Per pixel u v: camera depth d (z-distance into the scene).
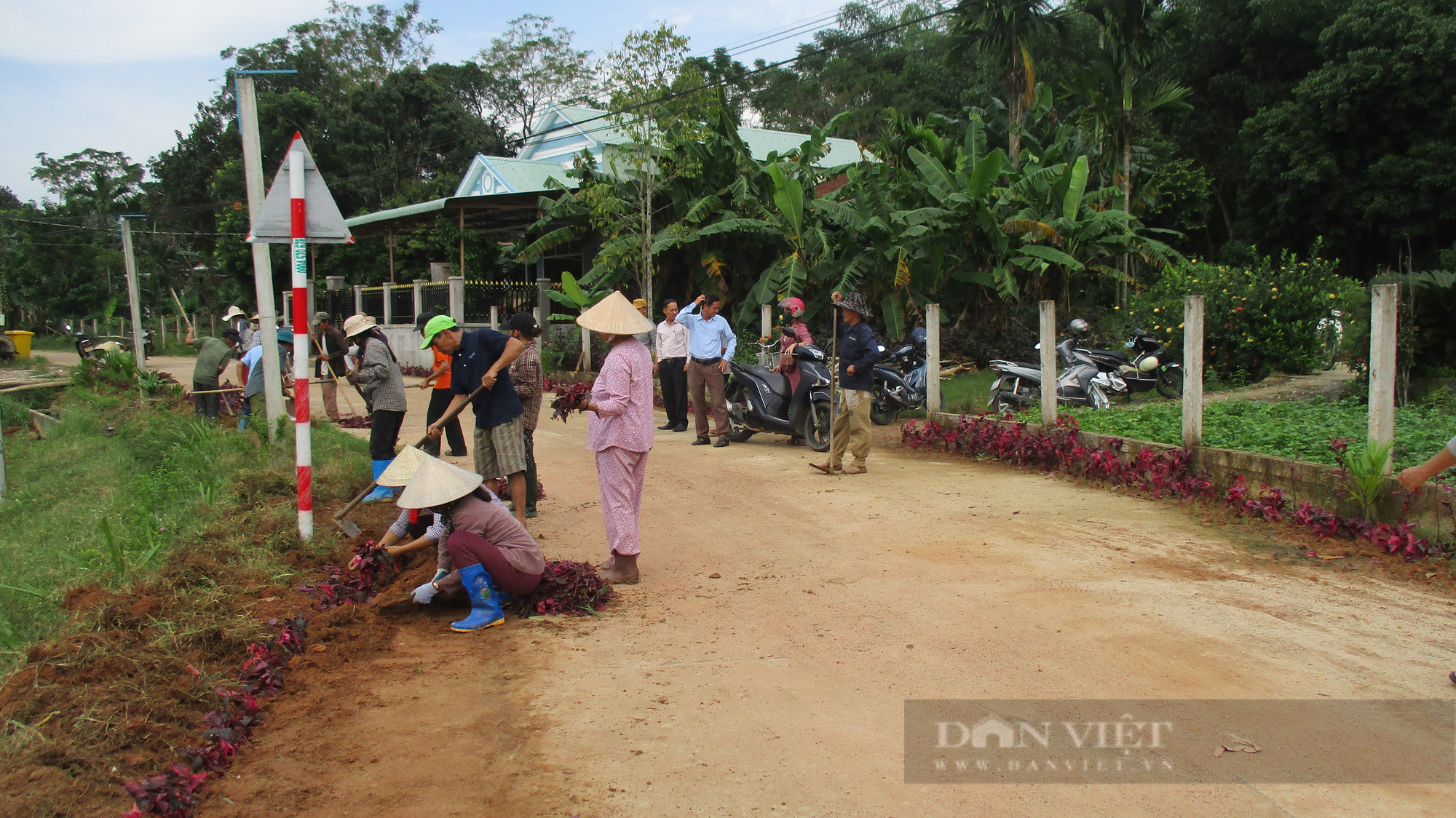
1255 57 27.77
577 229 20.06
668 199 18.81
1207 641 4.39
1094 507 7.13
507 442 6.60
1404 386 10.60
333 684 4.19
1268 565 5.54
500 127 45.38
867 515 7.10
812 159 18.30
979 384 13.70
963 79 35.84
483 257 24.22
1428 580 5.18
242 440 9.27
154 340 39.44
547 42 45.47
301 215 5.91
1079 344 13.38
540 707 3.93
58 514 7.68
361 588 5.33
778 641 4.60
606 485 5.57
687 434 11.75
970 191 15.67
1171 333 13.15
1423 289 10.88
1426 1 23.53
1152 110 20.67
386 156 38.38
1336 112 23.19
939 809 3.08
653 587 5.54
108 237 46.59
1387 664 4.11
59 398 17.14
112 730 3.43
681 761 3.44
